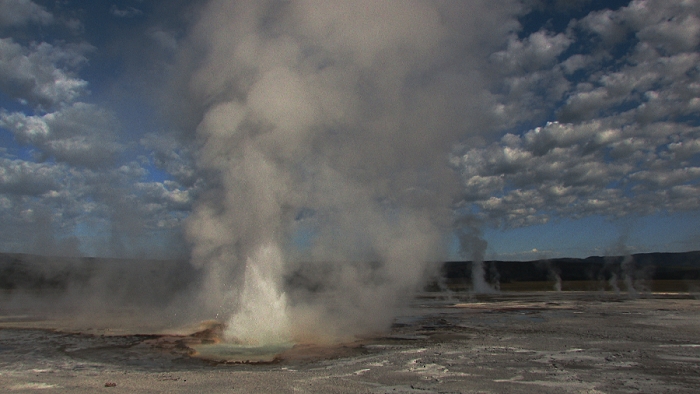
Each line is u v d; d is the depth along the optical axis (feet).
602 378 34.12
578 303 108.68
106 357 43.73
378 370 37.14
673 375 35.04
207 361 41.73
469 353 44.73
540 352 45.24
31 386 31.89
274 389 30.66
